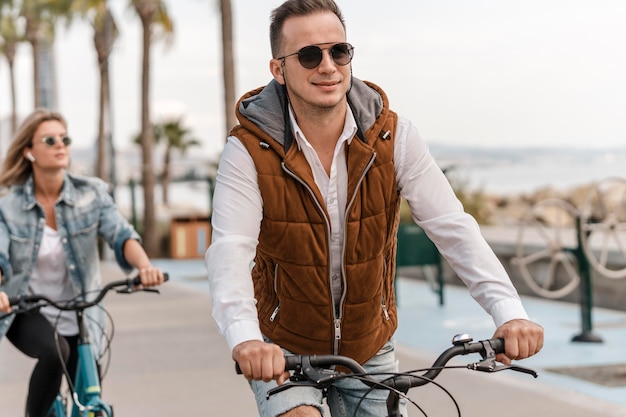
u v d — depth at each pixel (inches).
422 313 470.9
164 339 417.4
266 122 140.8
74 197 217.5
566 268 486.6
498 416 267.4
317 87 137.9
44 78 1815.9
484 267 138.6
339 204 143.9
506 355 130.6
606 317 437.1
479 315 459.5
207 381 330.6
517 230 629.3
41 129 215.6
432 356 358.0
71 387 199.9
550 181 1205.7
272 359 121.4
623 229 408.2
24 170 218.5
